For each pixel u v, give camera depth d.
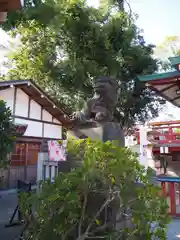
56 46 13.33
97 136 4.42
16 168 13.34
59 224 2.87
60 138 14.60
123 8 14.16
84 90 12.81
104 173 2.93
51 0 11.27
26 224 3.50
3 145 4.35
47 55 13.00
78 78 12.30
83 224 3.41
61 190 2.85
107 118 4.52
